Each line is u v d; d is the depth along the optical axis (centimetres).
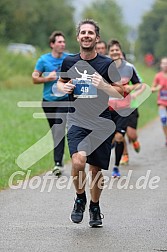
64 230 1223
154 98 5162
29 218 1312
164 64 2531
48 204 1443
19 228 1233
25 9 9475
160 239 1169
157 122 3672
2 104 3881
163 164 2027
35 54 7188
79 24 1226
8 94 4675
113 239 1165
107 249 1102
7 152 2106
